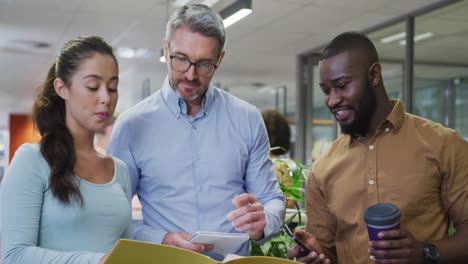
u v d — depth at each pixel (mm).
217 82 9188
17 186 1105
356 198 1376
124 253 857
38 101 1209
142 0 4207
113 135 1579
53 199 1128
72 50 1177
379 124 1360
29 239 1083
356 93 1292
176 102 1565
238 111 1633
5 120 18234
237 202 1276
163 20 4824
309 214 1522
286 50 6211
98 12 4586
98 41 1207
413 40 4441
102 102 1171
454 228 1320
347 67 1283
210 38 1374
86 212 1151
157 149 1556
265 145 1674
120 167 1330
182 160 1555
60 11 4582
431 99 4520
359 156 1396
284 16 4652
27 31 5359
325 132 6141
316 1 4188
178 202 1545
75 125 1217
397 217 1036
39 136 1198
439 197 1324
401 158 1331
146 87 9234
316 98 6316
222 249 1264
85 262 1043
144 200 1600
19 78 8711
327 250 1461
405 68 4504
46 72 1272
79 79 1162
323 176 1458
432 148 1307
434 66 4539
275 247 1823
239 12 3465
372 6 4281
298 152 6297
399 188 1311
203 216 1548
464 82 4402
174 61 1402
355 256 1369
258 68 7633
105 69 1175
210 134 1584
